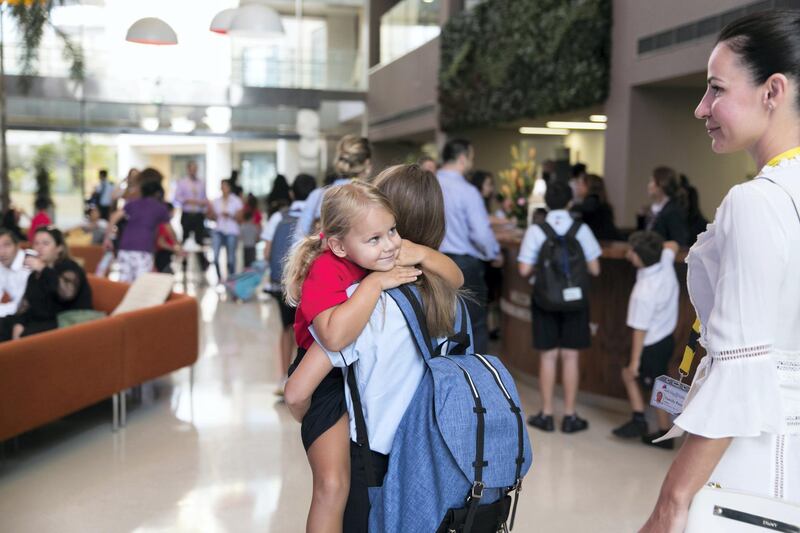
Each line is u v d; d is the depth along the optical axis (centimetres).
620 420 533
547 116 1067
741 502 131
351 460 196
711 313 136
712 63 146
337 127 1998
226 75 1936
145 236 817
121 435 494
